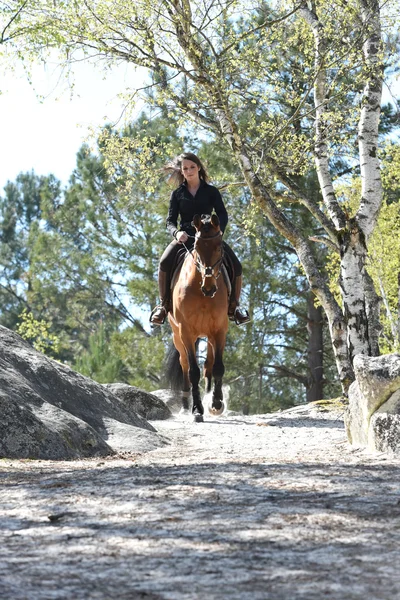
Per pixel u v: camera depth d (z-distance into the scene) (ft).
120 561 10.14
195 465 19.29
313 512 12.96
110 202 100.12
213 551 10.57
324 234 90.17
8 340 32.27
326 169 50.47
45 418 25.85
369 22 46.06
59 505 14.03
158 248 91.97
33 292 111.86
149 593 8.77
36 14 45.21
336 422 42.93
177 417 47.03
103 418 30.96
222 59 46.29
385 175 70.13
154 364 88.17
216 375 35.04
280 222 49.01
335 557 10.20
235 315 36.91
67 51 47.09
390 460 20.31
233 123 46.98
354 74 52.54
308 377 102.78
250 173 47.93
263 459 21.30
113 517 12.87
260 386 98.22
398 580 9.19
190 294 33.73
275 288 88.17
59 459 24.34
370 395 22.99
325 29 46.42
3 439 24.00
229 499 14.16
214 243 32.58
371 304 52.75
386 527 11.89
